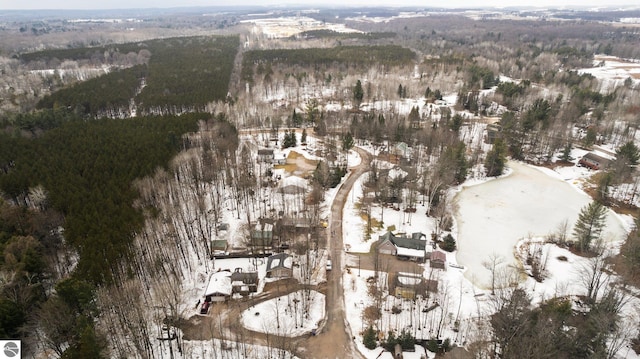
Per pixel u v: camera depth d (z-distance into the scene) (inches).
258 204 4252.0
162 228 3380.9
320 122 6392.7
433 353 2479.1
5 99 7313.0
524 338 2198.6
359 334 2637.8
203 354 2416.3
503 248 3612.2
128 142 4537.4
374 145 5821.9
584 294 2977.4
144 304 2783.0
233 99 7278.5
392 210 4160.9
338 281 3120.1
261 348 2529.5
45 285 2851.9
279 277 3139.8
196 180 4345.5
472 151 5595.5
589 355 2196.1
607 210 4217.5
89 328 2071.9
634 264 3011.8
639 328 2564.0
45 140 4653.1
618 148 5492.1
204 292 3009.4
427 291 2886.3
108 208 3250.5
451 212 4212.6
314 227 3737.7
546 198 4549.7
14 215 3088.1
